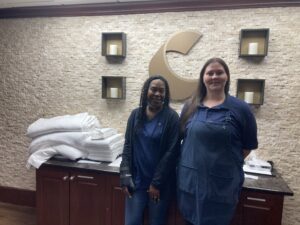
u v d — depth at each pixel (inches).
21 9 106.7
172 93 95.2
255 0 86.2
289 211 88.8
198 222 57.6
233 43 89.7
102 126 104.7
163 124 66.1
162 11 94.7
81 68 104.5
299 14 84.2
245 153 62.6
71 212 85.4
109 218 81.7
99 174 81.2
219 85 59.1
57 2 100.1
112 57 100.9
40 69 109.0
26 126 112.8
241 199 69.9
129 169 68.7
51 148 90.8
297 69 85.5
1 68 113.6
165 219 69.5
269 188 68.4
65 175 84.7
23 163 114.6
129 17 98.1
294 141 87.2
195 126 58.4
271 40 86.7
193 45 92.8
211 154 56.0
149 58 97.4
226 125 56.0
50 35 106.6
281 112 87.5
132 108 100.9
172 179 67.2
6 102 114.3
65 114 108.1
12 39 111.0
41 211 88.5
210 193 56.0
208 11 91.0
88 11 101.3
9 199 117.4
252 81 88.7
